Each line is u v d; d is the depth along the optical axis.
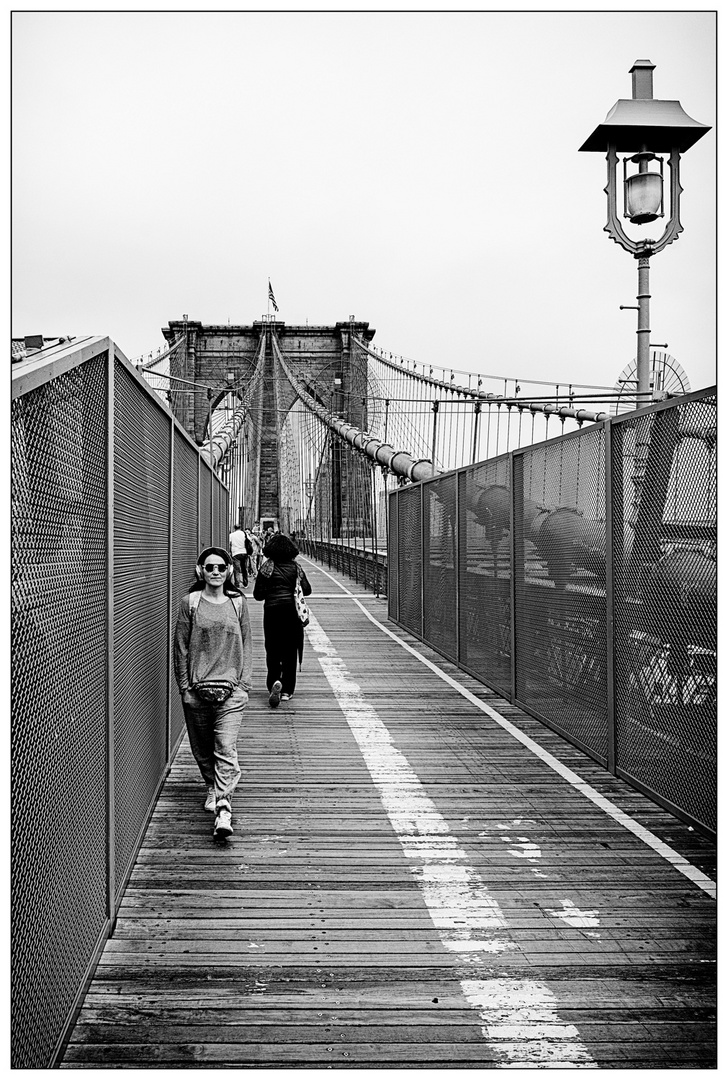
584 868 3.58
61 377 2.15
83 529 2.45
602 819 4.16
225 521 16.20
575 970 2.77
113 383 2.99
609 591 4.87
